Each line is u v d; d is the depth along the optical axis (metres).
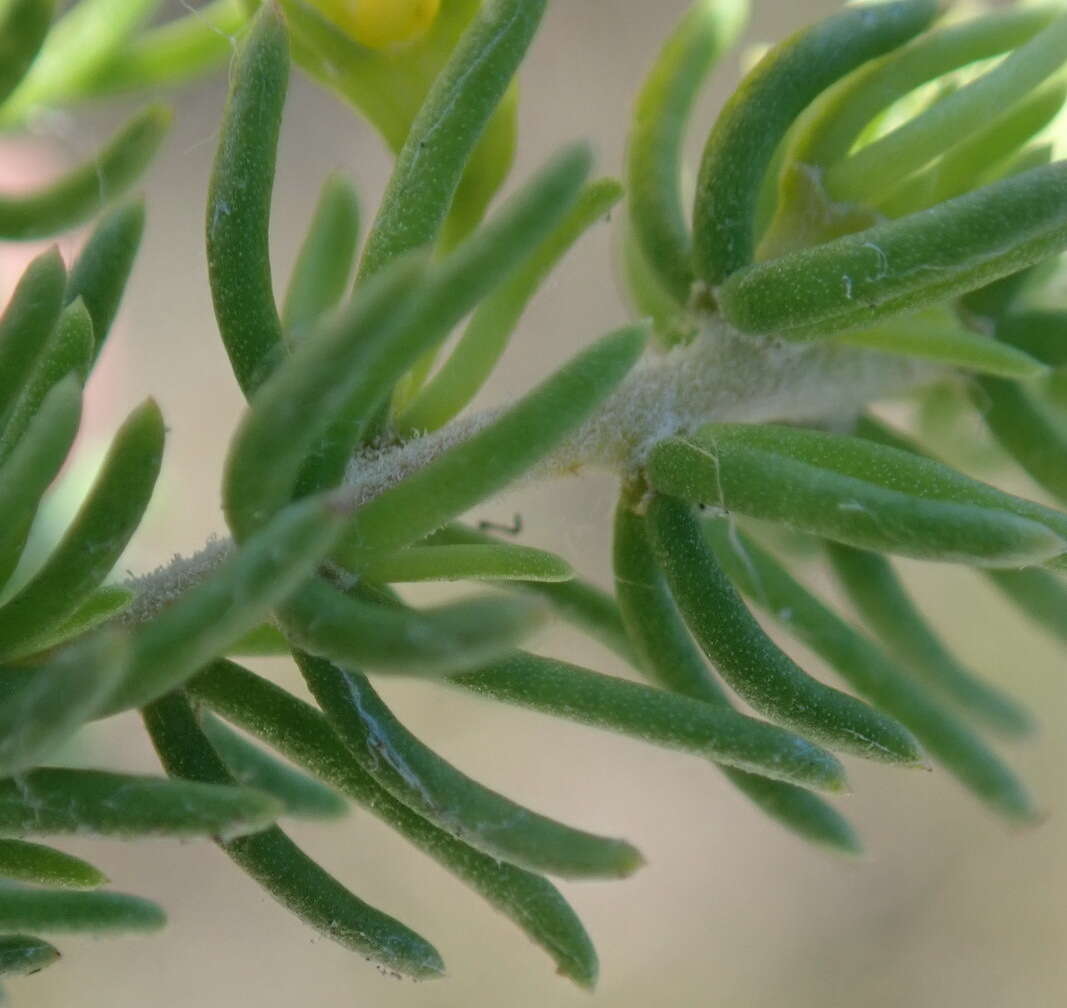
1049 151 0.10
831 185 0.10
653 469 0.10
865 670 0.10
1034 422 0.10
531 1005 0.26
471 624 0.08
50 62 0.11
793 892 0.27
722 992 0.26
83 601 0.09
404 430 0.10
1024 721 0.11
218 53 0.11
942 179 0.10
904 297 0.09
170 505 0.22
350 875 0.25
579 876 0.09
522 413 0.09
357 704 0.09
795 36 0.10
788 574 0.11
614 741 0.27
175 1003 0.25
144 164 0.10
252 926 0.26
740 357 0.10
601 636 0.10
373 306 0.08
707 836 0.27
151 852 0.25
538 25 0.09
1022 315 0.10
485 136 0.10
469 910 0.25
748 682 0.09
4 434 0.09
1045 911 0.26
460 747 0.25
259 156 0.09
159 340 0.23
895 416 0.12
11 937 0.09
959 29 0.10
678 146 0.10
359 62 0.10
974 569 0.11
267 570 0.08
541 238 0.08
